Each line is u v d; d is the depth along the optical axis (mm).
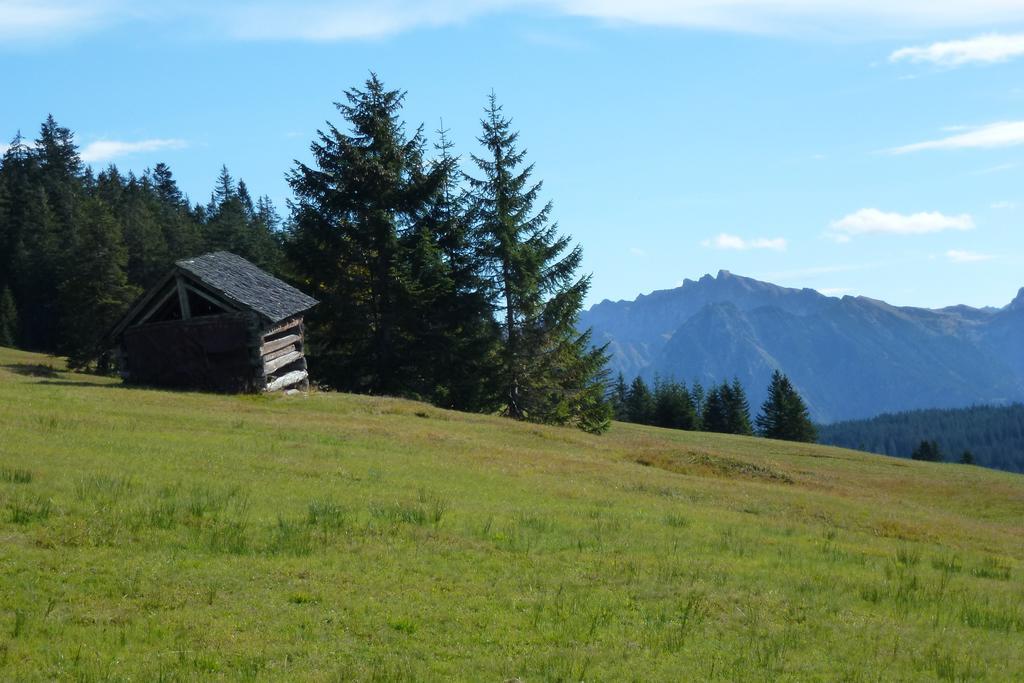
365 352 53562
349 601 11719
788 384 131500
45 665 8906
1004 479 48500
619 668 10195
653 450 36844
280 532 14758
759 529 21266
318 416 32406
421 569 13625
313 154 52844
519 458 28859
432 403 53719
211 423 26734
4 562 11695
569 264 57031
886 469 49188
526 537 16688
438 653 10242
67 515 14031
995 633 13523
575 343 58031
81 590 11102
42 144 132250
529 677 9680
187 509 15195
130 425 24078
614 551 16375
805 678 10508
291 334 40156
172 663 9227
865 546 20891
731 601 13641
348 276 52688
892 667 11266
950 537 24359
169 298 38188
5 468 16562
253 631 10375
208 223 124875
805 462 49156
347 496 18594
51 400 27578
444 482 22266
